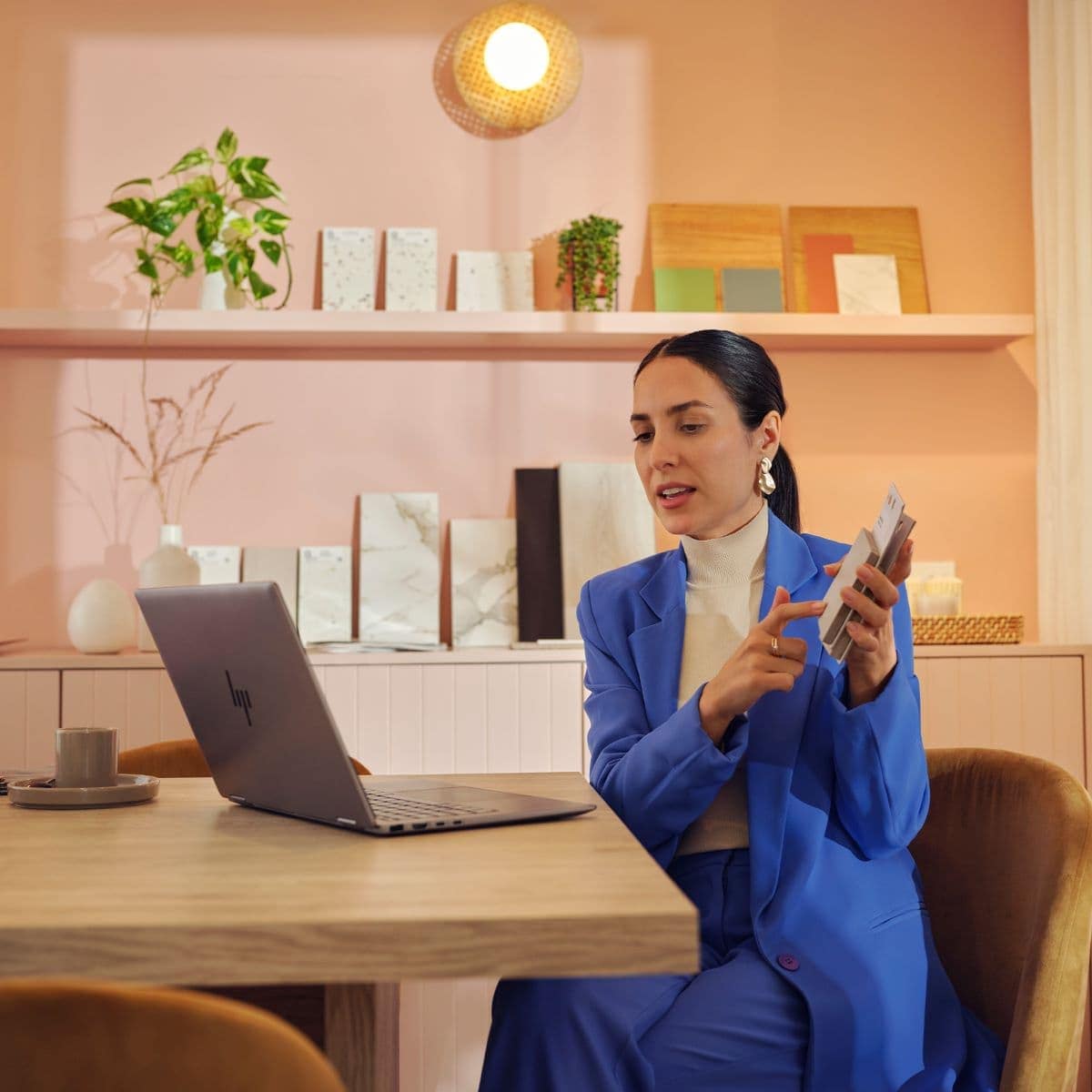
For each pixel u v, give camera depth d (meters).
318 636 3.02
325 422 3.13
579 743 2.69
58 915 0.81
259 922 0.79
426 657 2.67
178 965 0.78
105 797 1.32
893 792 1.37
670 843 1.43
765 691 1.32
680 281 3.12
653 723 1.54
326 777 1.12
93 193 3.13
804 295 3.15
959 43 3.29
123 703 2.64
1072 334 2.85
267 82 3.18
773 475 1.72
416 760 2.66
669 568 1.65
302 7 3.19
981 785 1.50
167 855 1.02
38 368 3.09
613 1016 1.20
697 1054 1.24
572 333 2.96
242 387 3.12
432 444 3.14
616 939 0.80
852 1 3.29
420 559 3.06
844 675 1.46
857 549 1.31
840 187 3.26
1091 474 2.78
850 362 3.23
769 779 1.42
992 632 2.79
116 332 2.92
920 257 3.21
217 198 2.93
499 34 3.13
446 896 0.85
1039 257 2.97
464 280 3.11
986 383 3.25
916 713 1.41
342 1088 0.58
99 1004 0.56
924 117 3.29
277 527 3.11
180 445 3.11
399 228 3.16
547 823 1.17
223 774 1.31
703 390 1.59
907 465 3.23
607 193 3.21
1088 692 2.74
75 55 3.15
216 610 1.16
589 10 3.24
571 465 3.07
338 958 0.79
